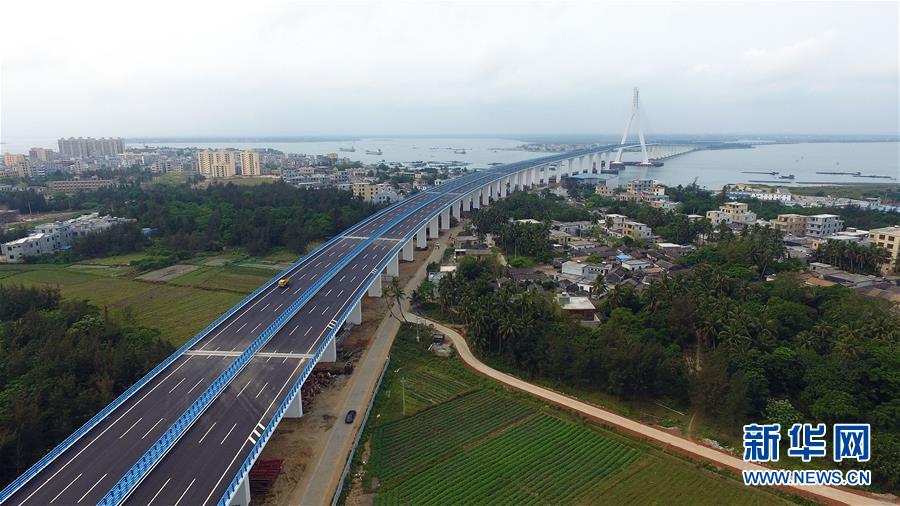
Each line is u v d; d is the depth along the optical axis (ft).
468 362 411.13
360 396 358.84
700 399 328.70
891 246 640.58
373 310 522.88
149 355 361.71
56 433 287.28
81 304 456.45
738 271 564.71
